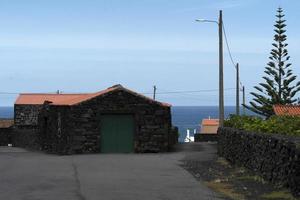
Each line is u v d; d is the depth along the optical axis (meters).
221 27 33.38
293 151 13.77
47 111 39.03
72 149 33.34
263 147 17.61
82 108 33.75
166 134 34.75
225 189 15.95
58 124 35.06
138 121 34.56
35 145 44.34
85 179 18.09
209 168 22.50
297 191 13.28
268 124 21.88
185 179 18.34
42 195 14.37
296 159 13.35
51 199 13.67
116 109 34.31
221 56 33.34
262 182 16.98
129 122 34.59
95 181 17.56
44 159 27.16
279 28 62.44
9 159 27.33
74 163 24.39
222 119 33.56
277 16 62.31
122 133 34.44
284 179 14.71
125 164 23.98
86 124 33.78
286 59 62.75
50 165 23.41
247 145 20.41
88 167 22.45
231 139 24.62
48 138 38.50
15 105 59.12
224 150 27.16
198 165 23.89
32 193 14.75
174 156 30.02
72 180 17.80
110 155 31.20
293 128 20.25
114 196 14.27
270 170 16.48
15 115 58.94
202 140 61.41
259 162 18.16
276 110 51.34
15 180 17.80
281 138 15.57
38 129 43.44
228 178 18.69
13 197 14.03
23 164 23.97
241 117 31.88
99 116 34.03
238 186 16.53
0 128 56.97
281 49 62.62
